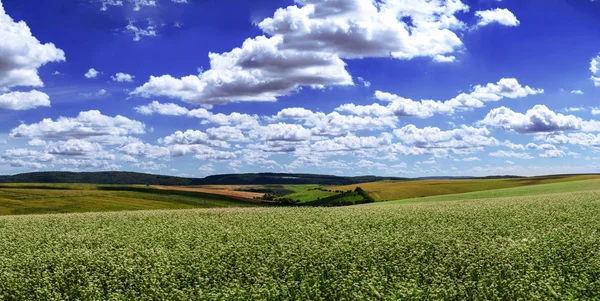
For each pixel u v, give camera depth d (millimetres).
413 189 95375
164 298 14039
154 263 17266
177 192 101812
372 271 15422
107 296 14438
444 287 13672
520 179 109938
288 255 17719
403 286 13891
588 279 14055
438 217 28172
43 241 23219
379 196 89312
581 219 25000
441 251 18312
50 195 76562
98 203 72938
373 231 23391
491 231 22344
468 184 102250
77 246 21672
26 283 15438
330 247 18750
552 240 18891
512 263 15820
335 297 13656
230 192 111875
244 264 17000
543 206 32062
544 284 13438
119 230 25875
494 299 12898
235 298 13555
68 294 14961
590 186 57875
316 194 102500
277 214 32562
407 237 20594
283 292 13836
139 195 88375
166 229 25391
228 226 26047
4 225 29688
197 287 14430
